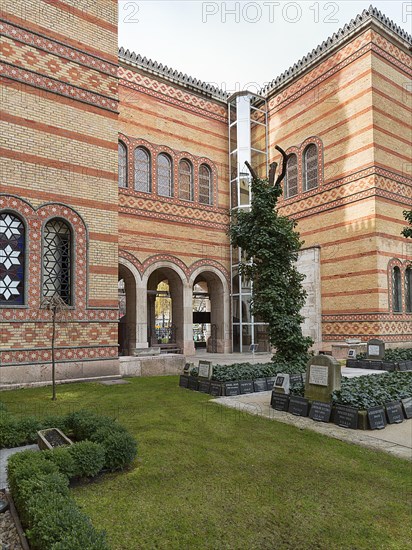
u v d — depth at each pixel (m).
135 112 20.05
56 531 2.96
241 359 18.59
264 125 23.53
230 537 3.50
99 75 12.06
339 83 19.45
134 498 4.11
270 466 5.05
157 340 24.81
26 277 10.26
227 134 23.69
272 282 12.41
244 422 7.05
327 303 19.52
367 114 18.12
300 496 4.27
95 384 10.59
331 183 19.64
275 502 4.12
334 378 7.67
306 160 21.23
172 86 21.56
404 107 19.19
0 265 10.05
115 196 12.06
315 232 20.30
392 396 7.88
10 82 10.42
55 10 11.37
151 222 20.03
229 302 22.69
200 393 9.70
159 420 6.99
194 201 21.77
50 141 10.97
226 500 4.14
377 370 14.19
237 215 13.05
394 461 5.34
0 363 9.76
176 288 21.25
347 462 5.27
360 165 18.34
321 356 7.90
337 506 4.08
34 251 10.45
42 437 5.21
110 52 12.38
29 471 3.86
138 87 20.30
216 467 4.96
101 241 11.70
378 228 17.72
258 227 12.60
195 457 5.26
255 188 12.71
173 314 21.44
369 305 17.72
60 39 11.38
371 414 6.86
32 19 10.92
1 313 9.85
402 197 18.73
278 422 7.14
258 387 10.02
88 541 2.86
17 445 5.63
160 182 20.77
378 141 18.03
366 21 18.05
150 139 20.44
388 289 17.92
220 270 22.45
